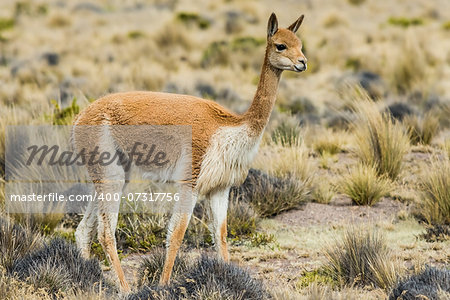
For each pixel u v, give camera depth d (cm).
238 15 9712
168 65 6819
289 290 1641
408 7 10875
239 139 1750
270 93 1770
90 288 1591
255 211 2420
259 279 1730
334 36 7919
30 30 8888
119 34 8206
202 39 8156
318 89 5488
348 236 1898
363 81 5322
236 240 2228
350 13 10519
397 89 5366
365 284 1778
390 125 2855
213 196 1805
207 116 1770
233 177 1777
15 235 1884
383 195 2586
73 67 6384
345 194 2669
